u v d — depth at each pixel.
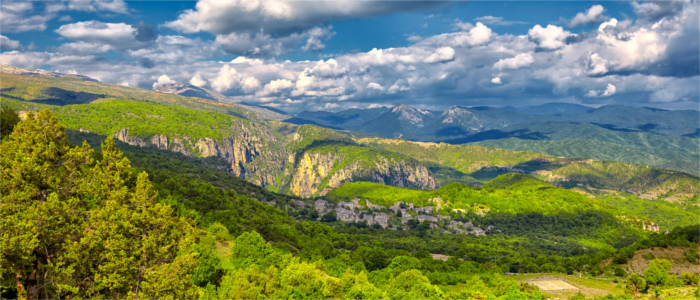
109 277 75.44
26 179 83.25
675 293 156.88
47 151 90.25
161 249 84.81
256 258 130.62
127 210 85.88
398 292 119.44
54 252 78.19
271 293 97.31
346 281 118.81
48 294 76.06
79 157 97.38
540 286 188.38
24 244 69.00
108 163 105.12
